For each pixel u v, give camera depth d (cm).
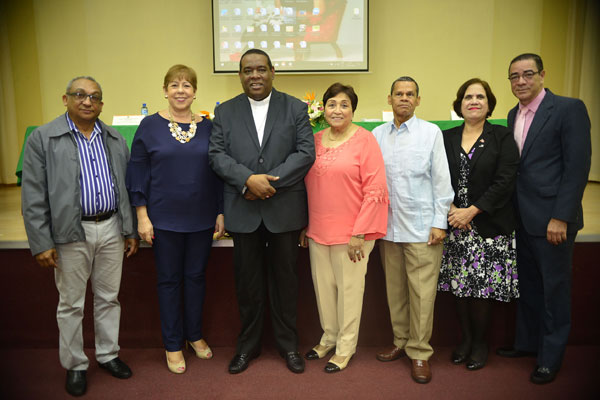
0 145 609
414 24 570
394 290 206
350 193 185
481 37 571
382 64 575
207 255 205
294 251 193
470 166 191
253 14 547
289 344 200
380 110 582
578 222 184
